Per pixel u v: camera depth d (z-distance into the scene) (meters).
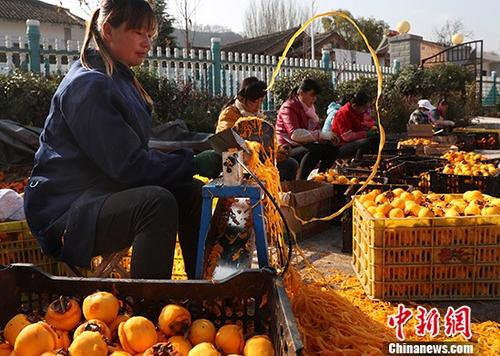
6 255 3.22
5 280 2.15
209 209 2.49
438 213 3.49
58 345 1.92
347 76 17.16
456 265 3.27
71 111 2.41
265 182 2.72
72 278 2.17
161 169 2.58
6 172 6.29
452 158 7.33
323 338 2.39
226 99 11.12
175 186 2.70
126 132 2.43
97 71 2.50
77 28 29.31
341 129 7.88
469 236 3.26
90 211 2.42
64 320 2.03
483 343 2.66
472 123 18.30
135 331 1.92
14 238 3.25
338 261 4.21
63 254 2.49
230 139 2.47
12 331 1.97
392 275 3.29
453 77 18.33
